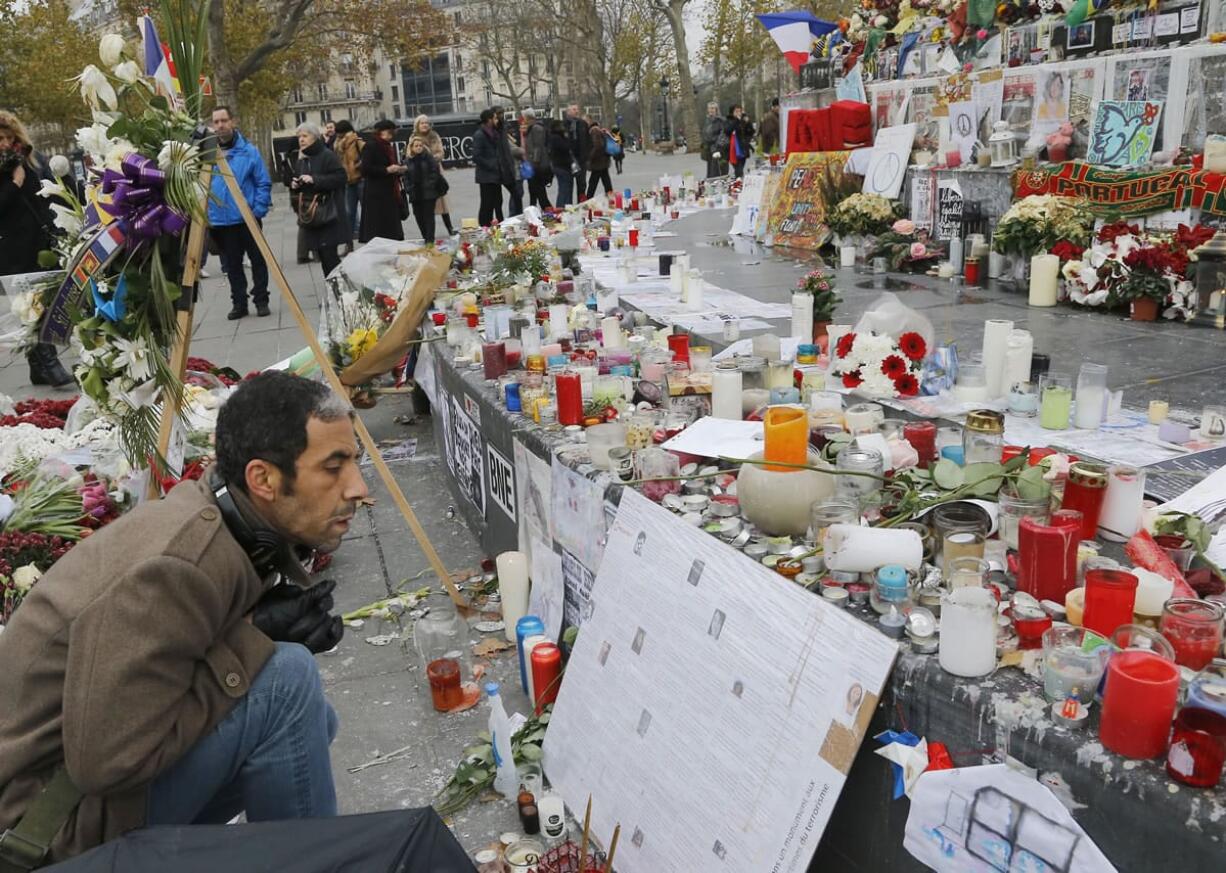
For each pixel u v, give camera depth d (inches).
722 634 91.4
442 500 206.8
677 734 93.0
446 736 124.6
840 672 78.6
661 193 584.4
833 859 84.7
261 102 1555.1
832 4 1507.1
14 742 67.9
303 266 523.5
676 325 232.5
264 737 78.4
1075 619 80.1
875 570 86.8
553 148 652.7
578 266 320.2
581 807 103.3
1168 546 90.5
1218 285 219.6
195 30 124.7
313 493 75.6
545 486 135.7
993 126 336.5
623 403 147.8
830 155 405.1
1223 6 270.2
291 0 917.8
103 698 65.1
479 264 315.6
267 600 85.2
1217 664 69.2
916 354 155.9
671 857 89.1
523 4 2190.0
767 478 98.9
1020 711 66.9
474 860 99.0
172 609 67.6
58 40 1421.0
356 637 152.2
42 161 346.0
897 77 409.1
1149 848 59.7
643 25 2076.8
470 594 161.8
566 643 126.0
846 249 343.0
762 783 82.3
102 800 68.7
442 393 206.5
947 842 70.6
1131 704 60.5
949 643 71.9
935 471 104.5
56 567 71.3
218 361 321.1
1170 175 255.0
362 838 59.5
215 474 77.8
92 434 173.8
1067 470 105.9
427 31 1205.1
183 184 115.0
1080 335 221.0
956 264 307.7
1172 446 132.4
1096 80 299.1
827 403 138.9
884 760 76.8
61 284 125.6
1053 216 270.7
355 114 3277.6
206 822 83.4
